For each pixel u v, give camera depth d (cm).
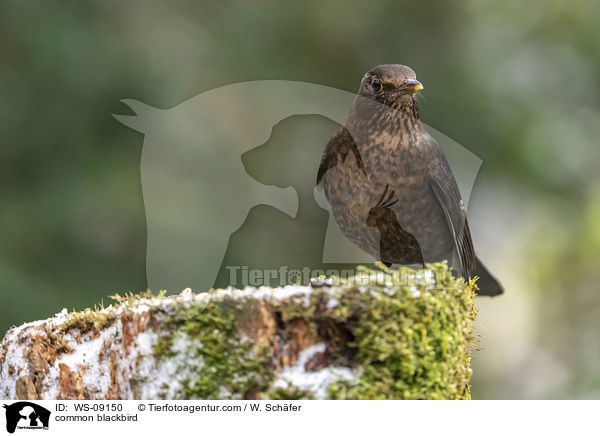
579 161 1561
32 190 1194
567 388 1658
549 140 1467
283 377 434
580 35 1557
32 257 1150
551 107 1523
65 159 1199
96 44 1218
